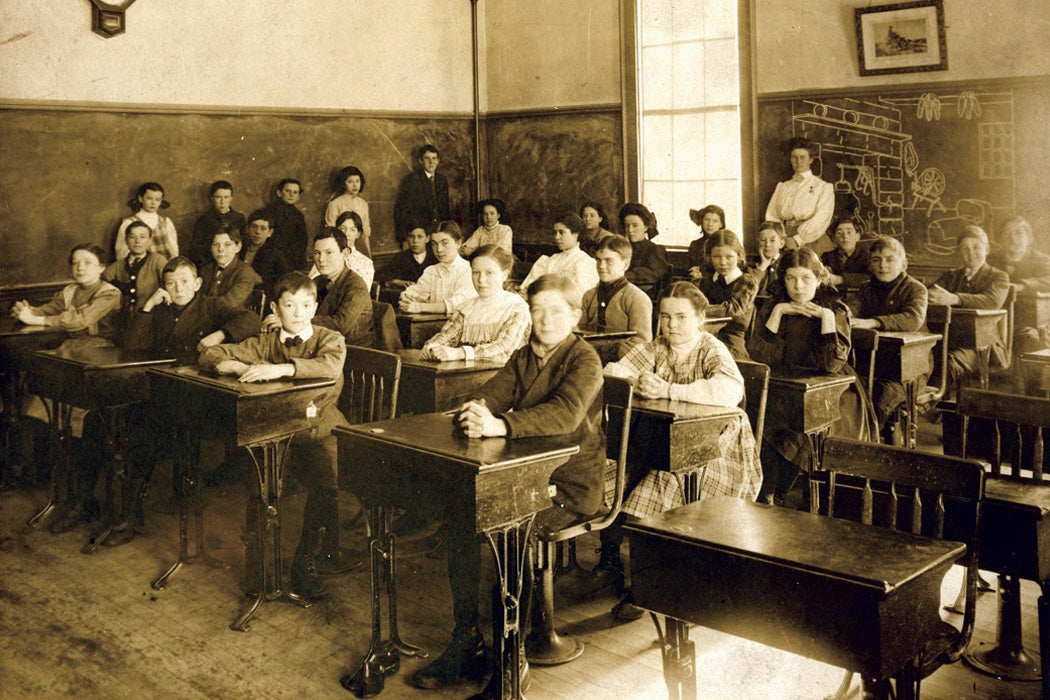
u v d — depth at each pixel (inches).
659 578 90.2
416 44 397.4
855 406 172.1
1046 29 271.3
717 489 136.5
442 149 413.4
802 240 321.1
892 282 212.4
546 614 124.0
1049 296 255.0
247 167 345.7
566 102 398.0
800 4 318.3
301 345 149.1
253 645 130.0
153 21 315.9
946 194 294.8
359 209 374.0
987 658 118.2
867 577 75.4
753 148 336.5
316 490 146.3
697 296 140.6
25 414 201.9
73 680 120.7
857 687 111.5
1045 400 115.0
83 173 303.4
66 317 214.2
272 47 349.1
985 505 102.3
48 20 291.7
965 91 287.4
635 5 372.8
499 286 183.2
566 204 403.5
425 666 120.2
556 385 119.0
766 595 81.7
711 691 113.6
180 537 155.5
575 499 120.7
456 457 102.7
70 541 171.8
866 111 308.2
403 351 187.5
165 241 319.0
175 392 146.7
